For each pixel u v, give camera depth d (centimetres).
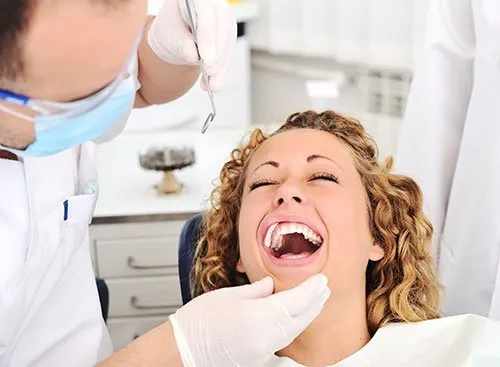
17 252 102
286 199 117
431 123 144
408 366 118
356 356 119
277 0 272
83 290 127
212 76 109
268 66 301
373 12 231
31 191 109
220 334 97
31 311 112
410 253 130
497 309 133
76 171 124
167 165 198
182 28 113
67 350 123
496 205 131
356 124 137
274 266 115
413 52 214
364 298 124
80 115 80
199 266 139
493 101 128
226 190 138
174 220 189
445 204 150
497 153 129
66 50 71
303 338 120
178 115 268
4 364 109
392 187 133
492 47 125
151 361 97
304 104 289
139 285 195
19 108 76
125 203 195
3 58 71
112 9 72
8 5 68
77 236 120
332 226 116
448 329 122
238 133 242
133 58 83
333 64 270
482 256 136
